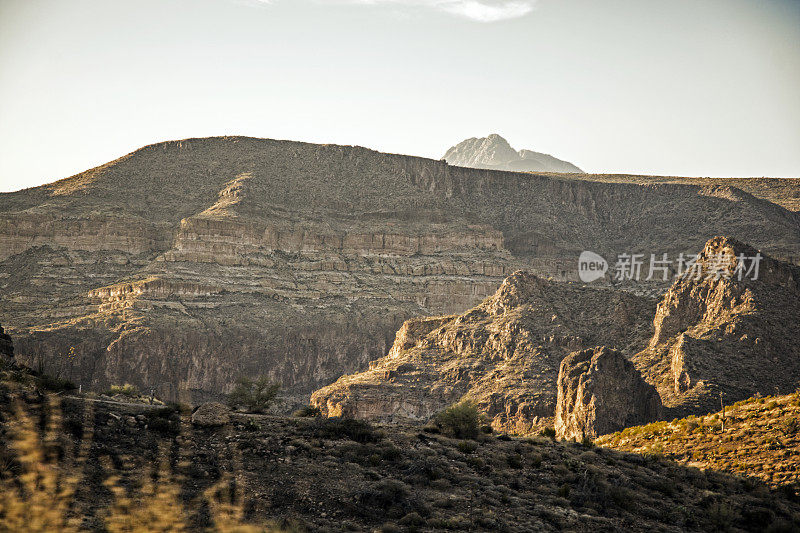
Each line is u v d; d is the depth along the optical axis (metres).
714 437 134.12
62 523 44.97
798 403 139.25
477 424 106.38
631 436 153.88
